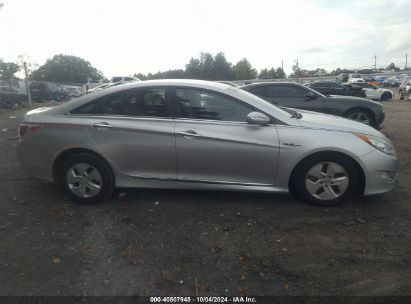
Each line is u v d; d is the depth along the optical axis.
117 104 4.27
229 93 4.16
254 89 9.05
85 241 3.48
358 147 4.00
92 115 4.27
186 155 4.11
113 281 2.85
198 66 72.38
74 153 4.30
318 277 2.88
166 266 3.05
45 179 4.44
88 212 4.15
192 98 4.18
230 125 4.07
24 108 20.84
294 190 4.33
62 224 3.85
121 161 4.22
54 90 29.83
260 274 2.93
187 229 3.69
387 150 4.12
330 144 3.98
